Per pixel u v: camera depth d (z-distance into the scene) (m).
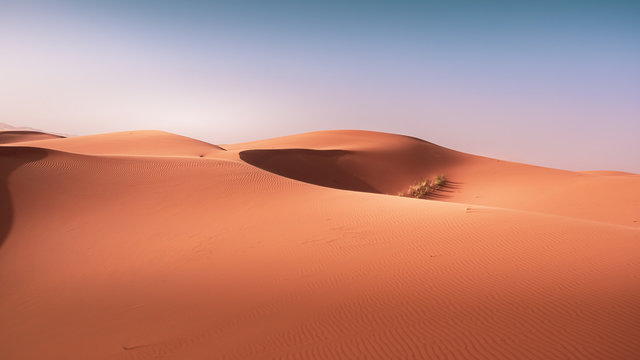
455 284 6.77
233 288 7.90
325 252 9.67
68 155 21.11
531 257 7.81
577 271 6.81
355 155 49.25
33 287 9.01
